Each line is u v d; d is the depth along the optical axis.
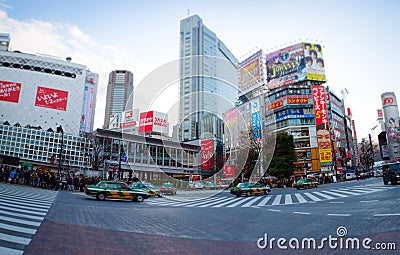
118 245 4.76
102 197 15.42
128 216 8.48
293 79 59.91
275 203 13.72
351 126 80.81
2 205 9.41
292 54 61.25
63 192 20.59
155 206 12.30
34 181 23.70
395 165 23.28
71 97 64.88
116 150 31.25
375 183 27.92
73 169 37.88
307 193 20.56
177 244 4.89
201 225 6.91
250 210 10.61
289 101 56.91
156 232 5.96
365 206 10.03
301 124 55.75
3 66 59.75
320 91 55.16
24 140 38.81
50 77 63.28
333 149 54.00
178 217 8.42
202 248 4.63
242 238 5.40
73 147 40.91
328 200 13.87
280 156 38.41
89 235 5.50
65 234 5.52
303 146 54.56
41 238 5.09
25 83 60.28
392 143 69.56
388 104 72.00
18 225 6.18
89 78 74.12
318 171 51.84
